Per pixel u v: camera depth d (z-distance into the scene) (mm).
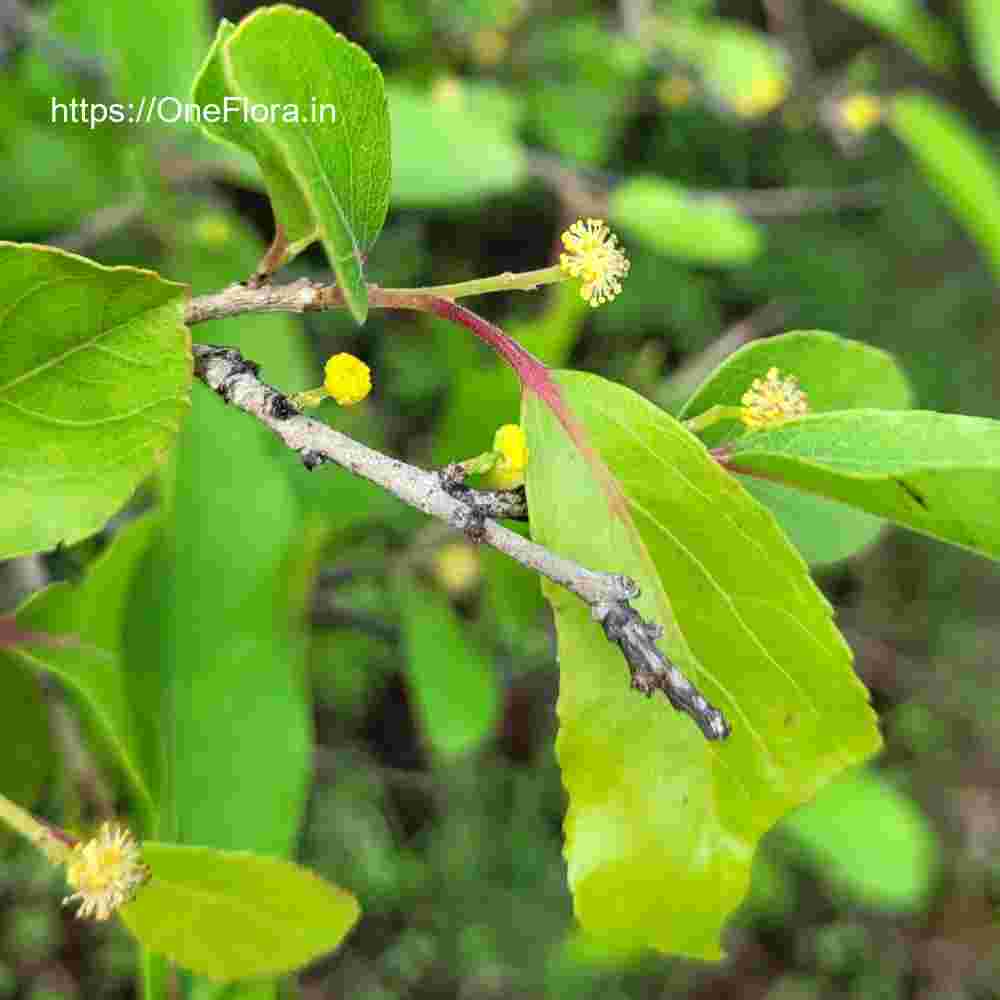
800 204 708
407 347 590
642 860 175
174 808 222
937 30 708
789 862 675
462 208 623
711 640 176
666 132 696
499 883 606
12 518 169
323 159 158
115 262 346
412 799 609
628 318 659
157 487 252
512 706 582
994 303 763
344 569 311
